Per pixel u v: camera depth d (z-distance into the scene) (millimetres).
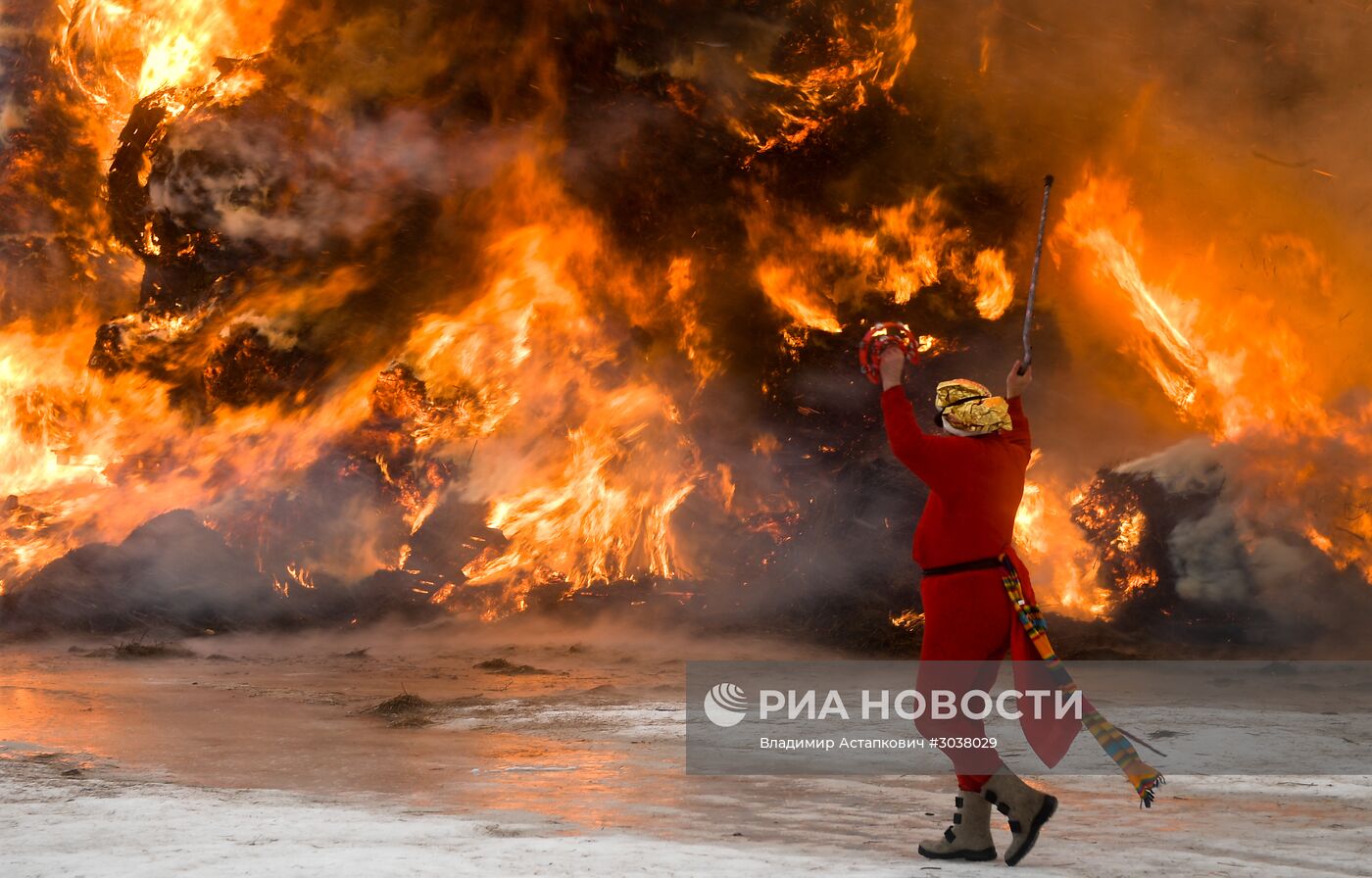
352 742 12852
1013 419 7500
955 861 7078
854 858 7090
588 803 9211
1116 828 8289
